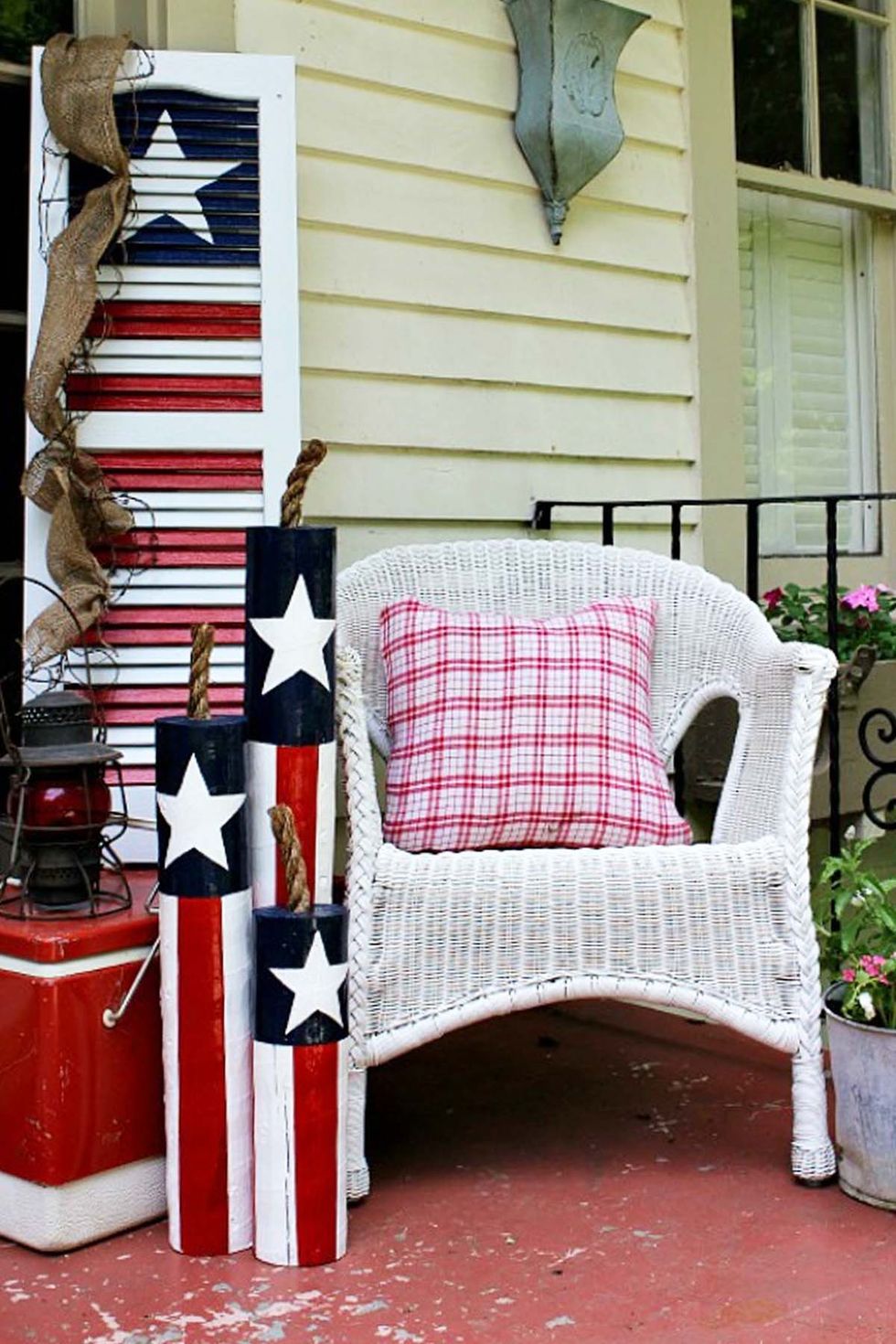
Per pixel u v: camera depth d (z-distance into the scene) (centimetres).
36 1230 200
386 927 214
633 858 220
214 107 261
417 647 257
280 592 202
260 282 260
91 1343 176
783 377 399
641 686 261
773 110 394
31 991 199
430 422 312
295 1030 194
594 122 324
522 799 246
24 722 211
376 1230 209
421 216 311
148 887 233
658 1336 178
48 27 280
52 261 246
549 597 281
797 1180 226
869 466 416
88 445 251
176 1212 201
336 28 297
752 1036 223
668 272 357
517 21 323
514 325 327
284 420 259
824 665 228
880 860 374
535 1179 229
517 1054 296
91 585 244
